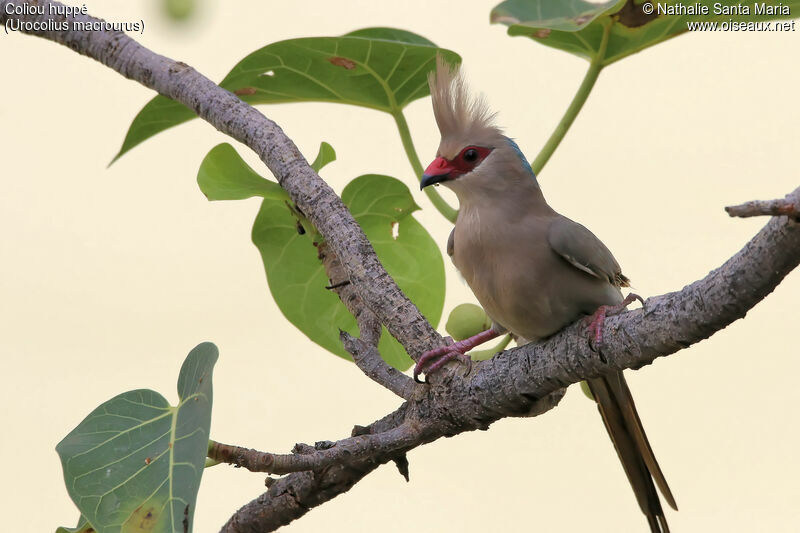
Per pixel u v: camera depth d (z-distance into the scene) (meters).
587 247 5.90
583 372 4.94
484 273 6.23
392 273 7.44
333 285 6.36
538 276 6.00
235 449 4.88
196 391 4.98
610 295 6.01
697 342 4.47
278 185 6.55
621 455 6.35
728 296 4.22
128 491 4.75
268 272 7.30
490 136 6.54
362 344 5.73
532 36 6.71
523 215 6.23
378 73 6.84
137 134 6.97
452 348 5.38
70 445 4.98
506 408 5.21
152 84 6.58
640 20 6.37
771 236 4.02
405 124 7.21
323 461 4.99
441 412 5.29
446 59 6.83
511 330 6.34
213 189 6.47
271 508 5.67
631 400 6.20
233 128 6.33
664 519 6.34
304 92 7.07
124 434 4.98
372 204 7.29
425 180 6.56
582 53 6.80
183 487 4.70
